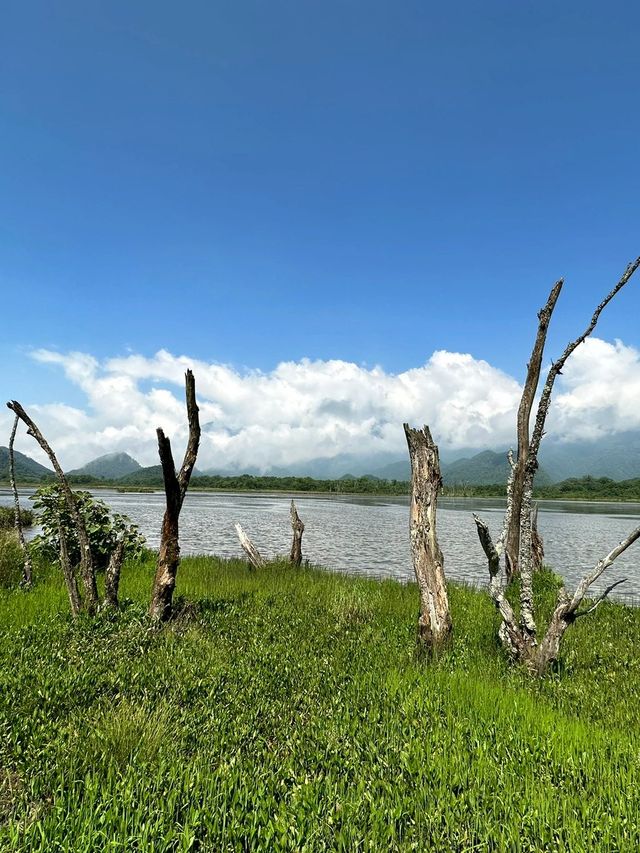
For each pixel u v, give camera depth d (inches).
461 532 1680.6
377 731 196.7
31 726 190.5
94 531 558.3
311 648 310.7
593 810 147.6
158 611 358.0
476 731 194.9
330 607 432.1
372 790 154.3
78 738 179.9
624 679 281.0
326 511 2864.2
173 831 129.7
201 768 161.3
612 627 409.7
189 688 231.5
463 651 306.0
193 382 381.1
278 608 422.3
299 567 686.5
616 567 944.3
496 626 378.6
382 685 246.1
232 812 139.8
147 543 1151.6
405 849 129.1
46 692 216.8
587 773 168.9
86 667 250.1
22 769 165.2
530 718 211.8
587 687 264.1
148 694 223.8
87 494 585.3
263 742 187.9
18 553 571.8
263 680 248.4
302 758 173.6
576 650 334.3
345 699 228.7
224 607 415.8
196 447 386.6
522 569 303.1
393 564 940.6
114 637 300.8
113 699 217.3
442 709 218.2
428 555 325.7
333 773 163.9
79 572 526.0
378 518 2308.1
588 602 487.2
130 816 136.0
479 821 140.3
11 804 150.4
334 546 1208.8
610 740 195.6
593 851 130.2
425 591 320.8
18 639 298.8
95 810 138.0
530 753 181.0
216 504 3622.0
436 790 154.2
